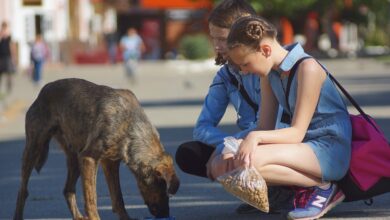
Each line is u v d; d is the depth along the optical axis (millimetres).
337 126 6750
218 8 7090
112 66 45625
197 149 7121
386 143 6867
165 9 58531
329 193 6840
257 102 7367
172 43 60000
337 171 6711
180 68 45062
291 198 7441
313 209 6809
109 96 6992
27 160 7516
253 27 6414
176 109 21250
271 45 6543
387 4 52625
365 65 43188
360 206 7789
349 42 67750
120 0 57594
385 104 20719
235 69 7219
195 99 24656
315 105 6656
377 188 6855
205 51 49312
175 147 13422
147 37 58656
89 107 7031
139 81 35219
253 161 6496
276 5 47781
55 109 7363
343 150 6738
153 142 6836
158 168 6590
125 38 33938
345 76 34219
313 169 6648
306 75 6590
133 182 9945
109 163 7238
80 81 7367
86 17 55719
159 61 52188
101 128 6887
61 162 12227
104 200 8781
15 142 15484
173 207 8219
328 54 54031
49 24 45312
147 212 7988
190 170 7195
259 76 6914
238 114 7496
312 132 6777
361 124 6922
